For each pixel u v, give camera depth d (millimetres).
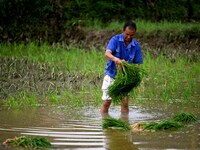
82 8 27500
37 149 8109
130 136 8961
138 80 10781
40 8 24578
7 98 13062
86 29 24188
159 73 16672
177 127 9602
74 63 18328
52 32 23859
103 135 9039
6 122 10180
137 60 11281
